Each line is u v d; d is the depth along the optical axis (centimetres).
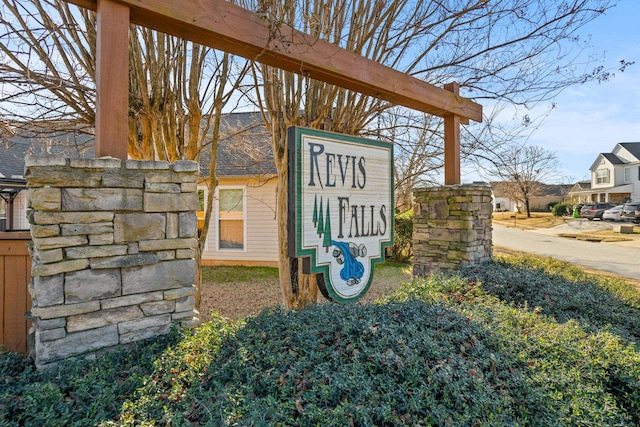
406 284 402
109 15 217
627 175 3119
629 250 1348
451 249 476
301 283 422
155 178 229
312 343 221
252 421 147
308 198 306
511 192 2938
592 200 3562
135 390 176
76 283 202
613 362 261
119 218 216
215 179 416
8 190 927
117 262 214
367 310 285
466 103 473
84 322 205
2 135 340
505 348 256
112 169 213
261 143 752
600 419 206
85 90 288
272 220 936
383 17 393
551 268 582
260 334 231
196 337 226
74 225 201
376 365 205
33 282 208
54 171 196
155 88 346
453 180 479
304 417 159
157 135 353
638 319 377
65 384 176
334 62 326
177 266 239
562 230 2228
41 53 290
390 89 374
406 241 976
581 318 356
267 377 185
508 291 405
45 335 193
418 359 213
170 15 236
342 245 330
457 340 249
